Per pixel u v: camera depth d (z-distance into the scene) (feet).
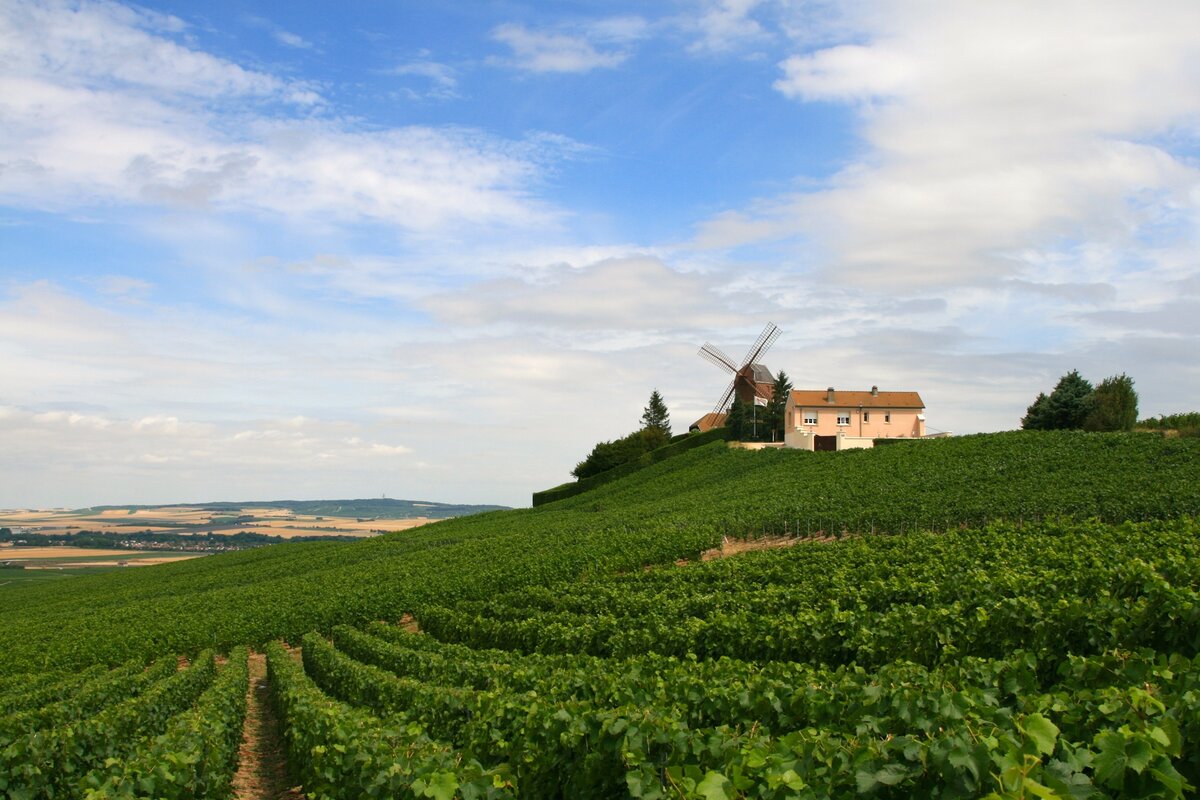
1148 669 26.32
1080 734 22.40
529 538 149.07
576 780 27.30
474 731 34.30
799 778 19.10
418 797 26.18
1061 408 204.74
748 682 33.14
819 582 72.69
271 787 50.39
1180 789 16.25
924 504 116.06
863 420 250.37
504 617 89.04
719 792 18.30
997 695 29.32
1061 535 81.92
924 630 44.45
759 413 273.95
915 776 18.94
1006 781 16.63
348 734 34.14
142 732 52.16
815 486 153.48
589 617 72.43
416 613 107.45
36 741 40.06
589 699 36.65
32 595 204.85
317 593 125.18
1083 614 38.04
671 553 113.39
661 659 44.70
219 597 136.15
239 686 66.64
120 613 132.67
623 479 231.91
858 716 25.98
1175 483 105.19
